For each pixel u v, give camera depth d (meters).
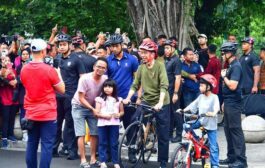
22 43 25.28
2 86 21.52
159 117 17.44
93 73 17.94
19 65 21.86
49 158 15.20
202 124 16.66
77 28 44.41
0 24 49.78
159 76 17.33
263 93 25.77
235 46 17.34
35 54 15.17
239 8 40.59
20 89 21.58
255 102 24.05
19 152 20.89
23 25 46.09
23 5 46.22
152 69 17.41
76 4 44.41
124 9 44.47
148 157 18.41
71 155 19.48
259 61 24.56
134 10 31.03
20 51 24.97
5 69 21.22
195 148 16.38
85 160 18.16
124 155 18.53
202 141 16.69
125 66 19.09
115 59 19.16
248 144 22.27
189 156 16.08
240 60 24.30
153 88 17.52
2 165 18.58
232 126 17.52
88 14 43.88
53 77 15.17
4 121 21.73
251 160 19.28
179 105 22.55
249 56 24.02
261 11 41.50
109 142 17.89
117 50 19.05
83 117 18.11
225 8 39.53
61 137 21.30
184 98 22.92
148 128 17.95
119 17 44.47
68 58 19.47
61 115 19.88
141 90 18.09
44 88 15.10
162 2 30.62
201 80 16.69
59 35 19.69
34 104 15.10
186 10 30.73
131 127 17.52
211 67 23.38
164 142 17.52
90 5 44.28
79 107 18.06
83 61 19.39
